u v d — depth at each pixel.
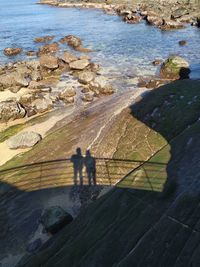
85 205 15.20
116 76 33.16
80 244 12.02
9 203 16.25
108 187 15.70
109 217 12.58
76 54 41.59
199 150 13.59
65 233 13.68
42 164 18.20
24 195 16.48
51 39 50.53
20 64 37.94
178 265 9.51
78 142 19.02
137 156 16.64
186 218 10.62
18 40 51.41
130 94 23.36
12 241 14.50
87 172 16.81
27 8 90.19
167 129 17.38
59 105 27.83
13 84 31.56
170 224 10.72
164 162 14.09
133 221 11.63
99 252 11.08
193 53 39.66
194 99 18.66
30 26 61.91
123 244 10.95
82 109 24.72
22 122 25.67
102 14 72.25
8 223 15.28
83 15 72.25
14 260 13.66
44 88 31.25
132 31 53.38
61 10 82.44
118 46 44.62
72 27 59.12
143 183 13.30
